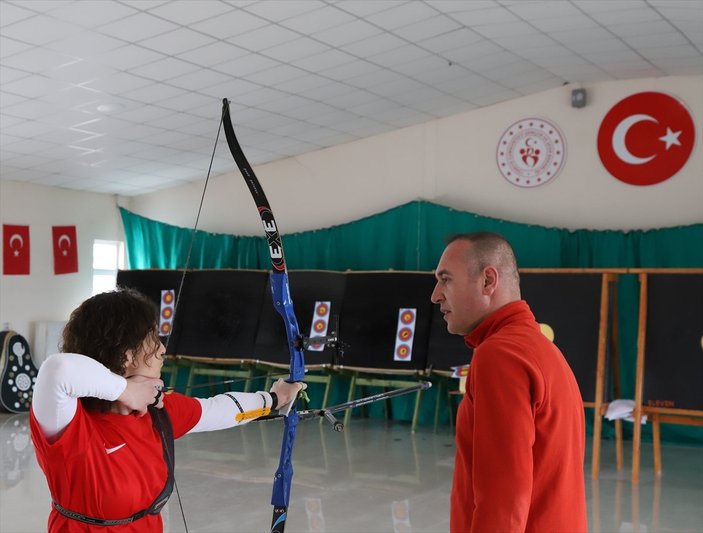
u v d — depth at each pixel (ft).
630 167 22.57
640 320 17.66
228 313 26.61
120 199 32.07
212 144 26.17
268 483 16.44
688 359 17.35
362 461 18.84
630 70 21.83
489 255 5.43
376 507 14.62
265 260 28.91
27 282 28.68
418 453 19.89
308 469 17.92
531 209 24.02
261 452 19.89
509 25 18.47
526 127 24.11
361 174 27.22
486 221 24.25
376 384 24.39
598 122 23.04
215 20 16.88
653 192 22.27
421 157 26.00
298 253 27.91
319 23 17.65
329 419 6.23
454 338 23.30
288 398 6.40
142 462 5.11
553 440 4.91
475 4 17.15
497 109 24.66
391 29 18.39
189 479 16.80
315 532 13.01
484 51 20.29
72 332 5.10
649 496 15.69
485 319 5.44
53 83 19.79
